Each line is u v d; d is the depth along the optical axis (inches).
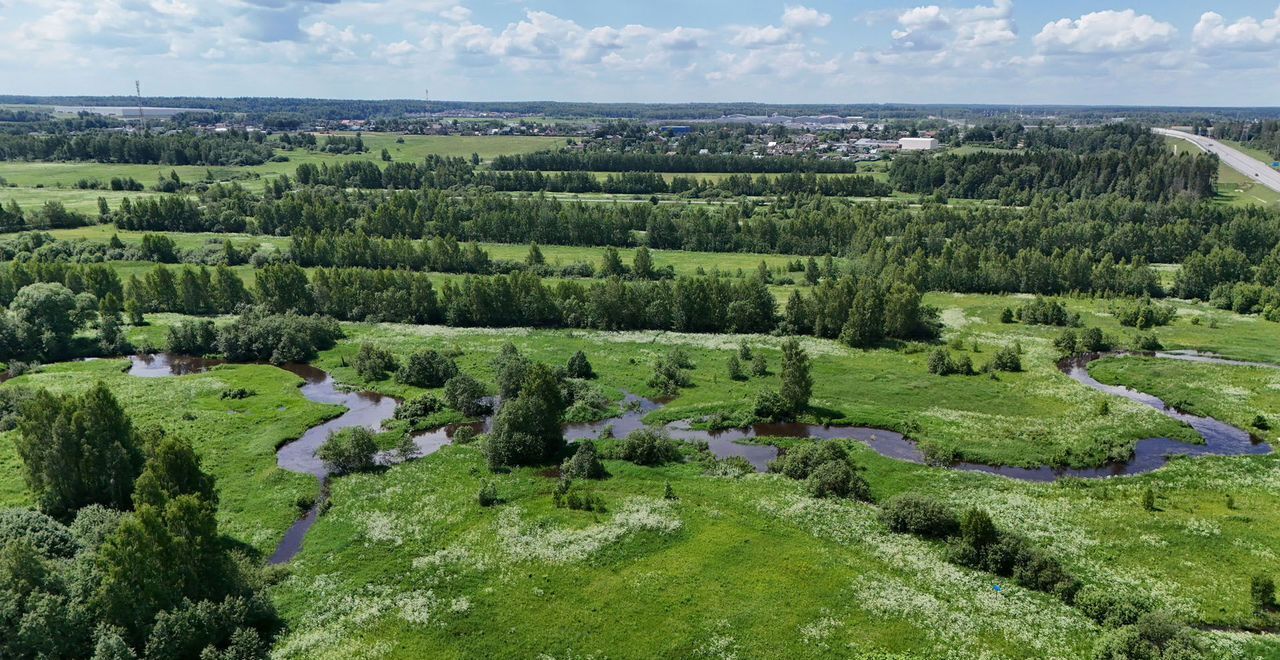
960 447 2915.8
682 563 2084.2
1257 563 2053.4
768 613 1861.5
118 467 2304.4
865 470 2709.2
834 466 2581.2
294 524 2381.9
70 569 1812.3
